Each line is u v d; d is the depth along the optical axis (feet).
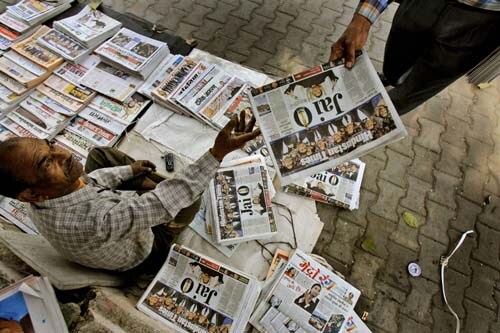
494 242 6.34
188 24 8.80
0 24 7.71
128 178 4.94
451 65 5.39
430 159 7.08
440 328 5.60
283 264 5.60
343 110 4.28
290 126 4.35
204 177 3.92
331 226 6.28
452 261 6.12
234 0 9.25
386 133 4.12
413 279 5.94
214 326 4.82
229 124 3.76
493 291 5.93
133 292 5.15
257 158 6.26
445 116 7.63
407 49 6.15
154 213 3.68
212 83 7.17
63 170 3.20
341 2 9.30
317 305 5.27
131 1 9.15
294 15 9.01
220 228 5.76
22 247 3.81
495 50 5.13
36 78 6.97
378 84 4.20
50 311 3.32
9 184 2.98
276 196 6.28
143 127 6.80
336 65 4.41
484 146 7.30
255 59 8.25
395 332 5.53
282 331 5.08
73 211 3.37
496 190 6.84
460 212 6.57
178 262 5.25
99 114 6.86
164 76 7.28
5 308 3.03
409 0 5.54
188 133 6.76
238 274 5.18
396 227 6.35
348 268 5.96
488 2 4.53
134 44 7.44
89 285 4.03
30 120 6.64
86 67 7.36
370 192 6.64
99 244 3.52
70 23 7.59
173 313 4.87
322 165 4.25
